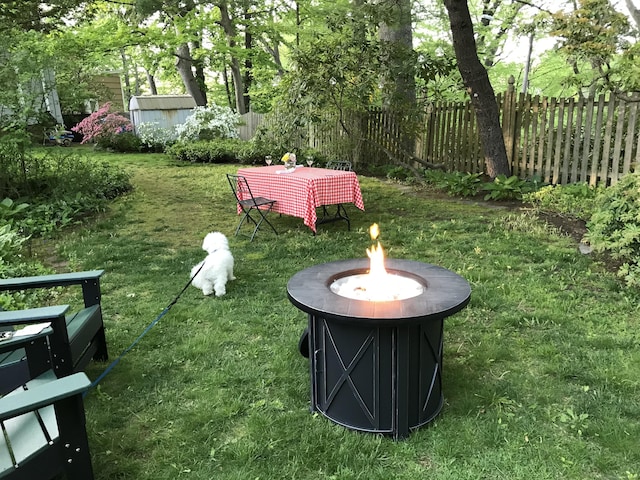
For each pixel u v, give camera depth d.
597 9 6.95
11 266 4.77
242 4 17.55
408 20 10.10
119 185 9.10
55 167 8.74
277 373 3.04
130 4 15.70
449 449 2.28
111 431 2.51
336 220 6.63
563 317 3.64
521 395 2.73
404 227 6.42
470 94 8.53
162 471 2.21
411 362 2.32
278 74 21.58
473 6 17.86
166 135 16.95
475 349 3.24
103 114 17.78
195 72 23.58
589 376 2.86
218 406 2.70
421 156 10.64
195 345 3.40
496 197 7.86
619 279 4.33
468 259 5.05
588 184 7.62
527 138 8.48
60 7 8.64
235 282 4.65
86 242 5.99
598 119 7.32
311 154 12.07
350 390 2.40
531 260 4.96
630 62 6.73
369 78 8.85
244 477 2.14
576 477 2.10
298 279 2.72
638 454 2.21
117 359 3.14
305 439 2.38
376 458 2.25
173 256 5.50
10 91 8.58
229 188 9.57
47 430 1.98
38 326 2.50
